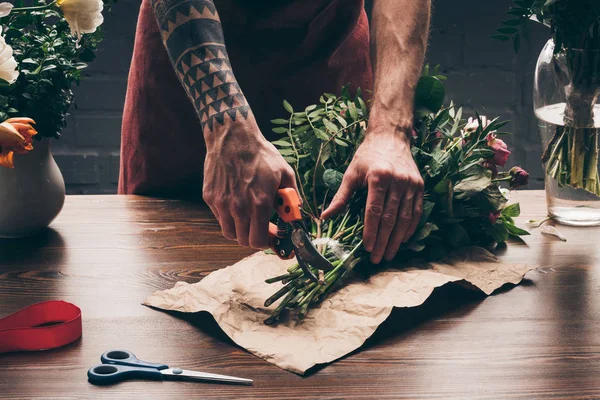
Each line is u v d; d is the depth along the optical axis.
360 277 1.05
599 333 0.92
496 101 2.49
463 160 1.16
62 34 1.20
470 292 1.04
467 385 0.81
